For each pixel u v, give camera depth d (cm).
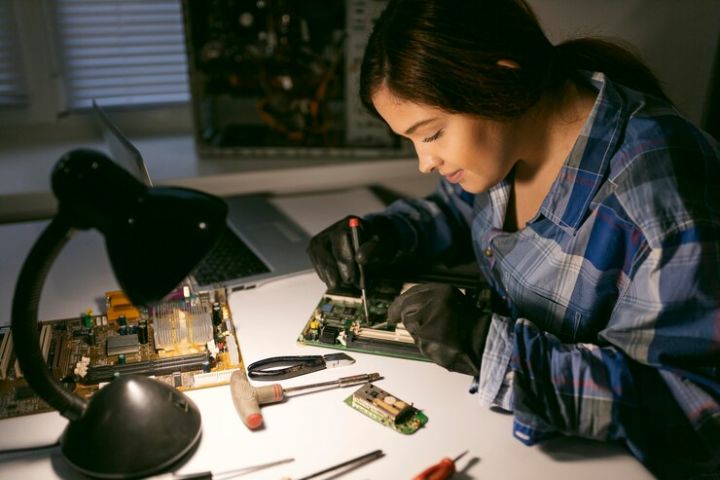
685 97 150
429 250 140
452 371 100
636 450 87
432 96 86
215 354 106
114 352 105
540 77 92
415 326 98
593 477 84
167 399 86
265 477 83
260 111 197
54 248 75
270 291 129
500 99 88
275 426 92
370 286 124
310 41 187
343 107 195
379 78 90
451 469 82
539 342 93
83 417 83
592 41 111
